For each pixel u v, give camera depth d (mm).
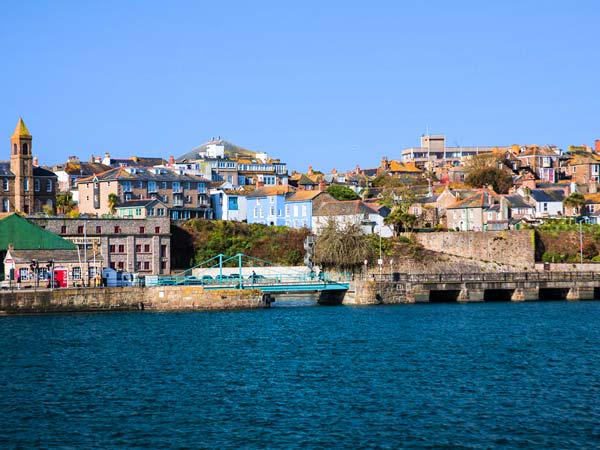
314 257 181500
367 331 115125
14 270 144500
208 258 190500
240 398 73562
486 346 101500
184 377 82875
